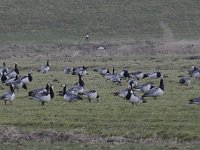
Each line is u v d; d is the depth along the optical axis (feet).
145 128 82.07
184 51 234.79
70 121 86.89
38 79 149.48
